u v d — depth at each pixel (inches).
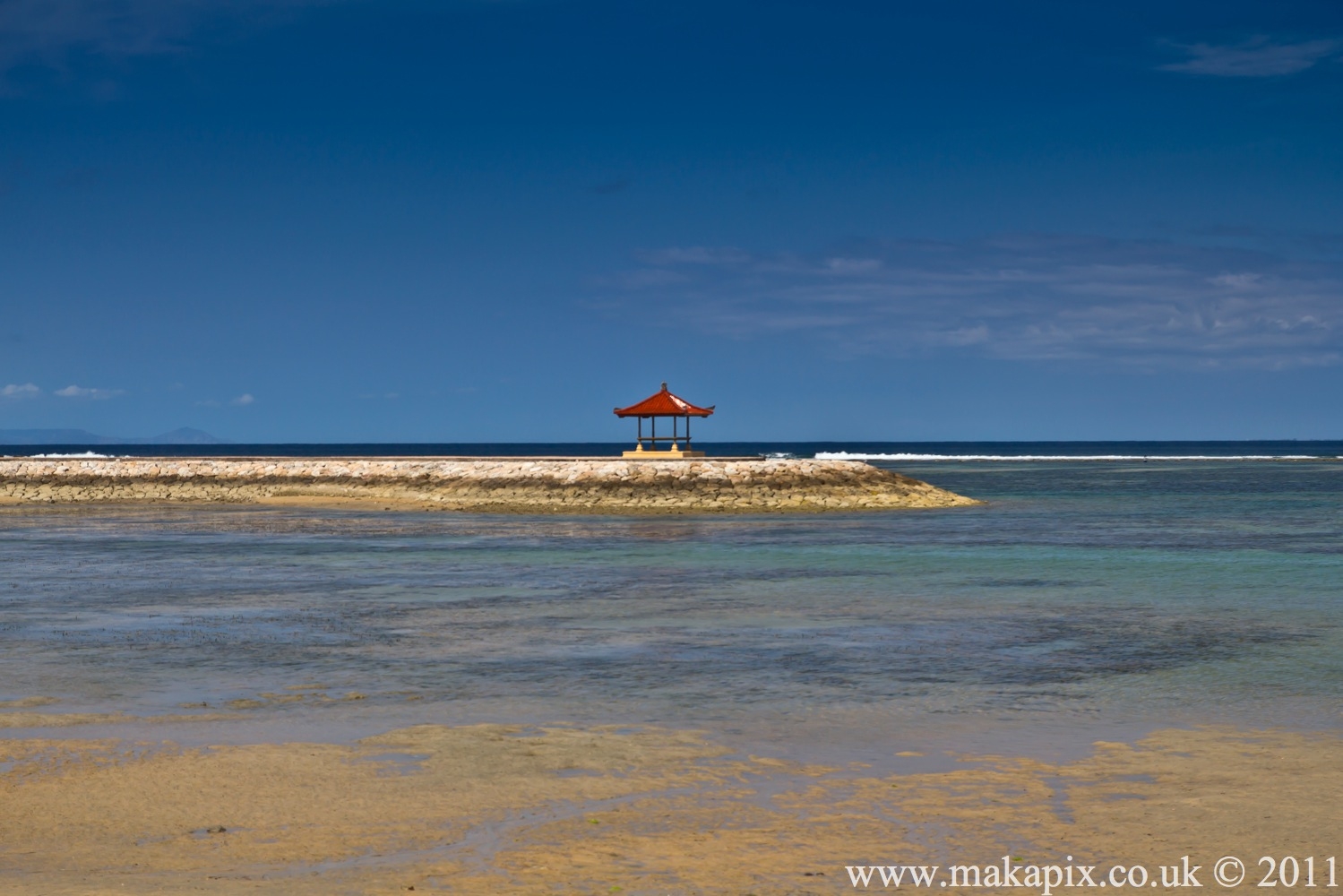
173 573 1374.3
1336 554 1593.3
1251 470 5374.0
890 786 527.2
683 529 1966.0
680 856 434.9
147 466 2955.2
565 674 792.3
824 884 406.6
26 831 465.7
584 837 456.8
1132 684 761.6
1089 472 5078.7
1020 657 857.5
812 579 1310.3
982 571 1390.3
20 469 2947.8
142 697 721.0
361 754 581.0
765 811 490.6
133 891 393.4
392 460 2950.3
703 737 620.4
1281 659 848.3
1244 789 519.8
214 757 574.6
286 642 913.5
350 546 1690.5
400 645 903.1
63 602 1135.0
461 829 467.2
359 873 416.2
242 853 438.0
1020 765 563.2
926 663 832.3
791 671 802.2
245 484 2832.2
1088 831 462.9
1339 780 534.6
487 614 1060.5
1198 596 1186.0
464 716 670.5
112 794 513.3
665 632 965.2
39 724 645.9
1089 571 1390.3
